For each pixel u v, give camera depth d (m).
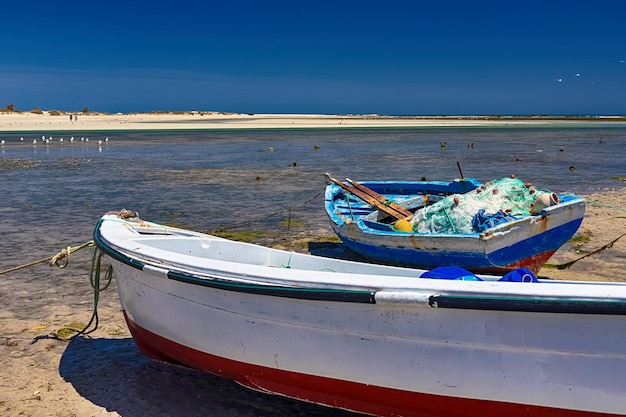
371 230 8.16
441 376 3.89
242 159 27.56
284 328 4.27
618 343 3.46
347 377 4.19
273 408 4.89
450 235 7.30
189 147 36.09
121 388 5.21
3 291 7.81
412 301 3.73
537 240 7.40
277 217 13.09
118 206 14.40
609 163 24.80
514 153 30.45
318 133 55.25
